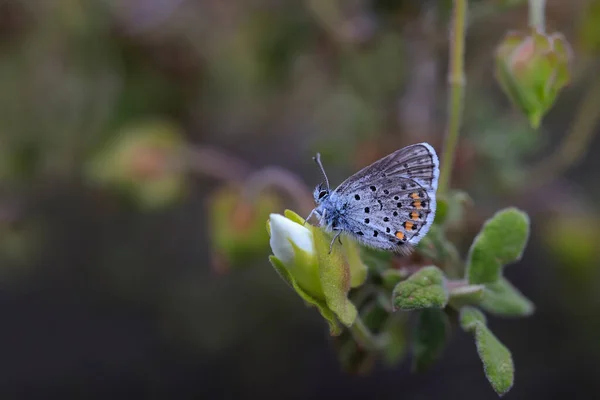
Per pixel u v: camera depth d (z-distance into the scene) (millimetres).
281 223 244
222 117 445
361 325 257
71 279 457
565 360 432
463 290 252
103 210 439
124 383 442
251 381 442
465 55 346
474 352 445
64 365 447
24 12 391
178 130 405
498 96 355
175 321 450
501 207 335
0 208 409
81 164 413
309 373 442
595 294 401
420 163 252
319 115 411
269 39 400
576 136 342
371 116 347
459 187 332
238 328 444
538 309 437
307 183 438
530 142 334
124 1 392
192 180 377
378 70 345
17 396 439
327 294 243
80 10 391
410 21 332
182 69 407
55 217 438
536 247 438
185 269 455
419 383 441
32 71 405
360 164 347
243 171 345
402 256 259
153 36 396
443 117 346
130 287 457
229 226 307
